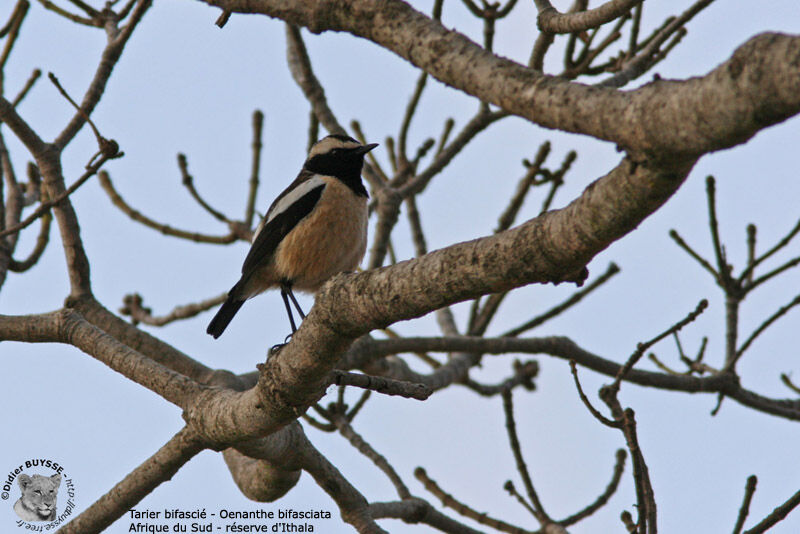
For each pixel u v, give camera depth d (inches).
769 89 158.7
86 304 473.4
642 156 191.3
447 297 256.4
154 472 385.1
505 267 238.8
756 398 568.1
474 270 245.3
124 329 466.9
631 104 185.2
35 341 430.3
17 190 538.6
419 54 227.8
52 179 464.8
